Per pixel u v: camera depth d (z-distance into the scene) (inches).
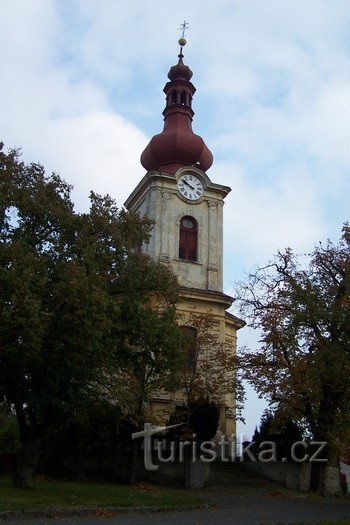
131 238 1152.2
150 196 1883.6
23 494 911.0
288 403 1261.1
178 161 1971.0
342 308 1244.5
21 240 1009.5
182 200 1905.8
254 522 788.6
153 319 1119.6
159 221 1849.2
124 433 1369.3
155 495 1060.5
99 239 1093.1
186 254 1872.5
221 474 1423.5
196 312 1770.4
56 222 1062.4
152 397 1621.6
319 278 1334.9
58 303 941.2
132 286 1138.7
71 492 991.6
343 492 1642.5
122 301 1123.3
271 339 1320.1
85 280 940.0
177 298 1215.6
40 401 992.9
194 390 1418.6
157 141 1978.3
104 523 730.2
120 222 1139.3
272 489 1333.7
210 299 1797.5
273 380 1293.1
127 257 1152.2
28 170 1098.1
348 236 1349.7
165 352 1150.3
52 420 1062.4
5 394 1063.0
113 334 1100.5
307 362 1258.6
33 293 922.7
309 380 1240.2
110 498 956.0
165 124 2053.4
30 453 1040.8
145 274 1178.6
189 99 2070.6
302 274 1344.7
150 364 1160.2
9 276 896.9
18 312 880.3
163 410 1499.8
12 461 1419.8
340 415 1316.4
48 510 786.2
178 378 1251.8
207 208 1932.8
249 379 1331.2
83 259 1004.6
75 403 1045.2
